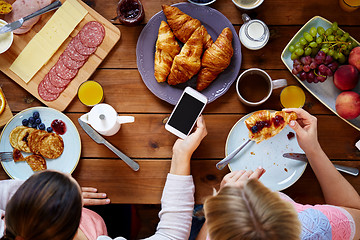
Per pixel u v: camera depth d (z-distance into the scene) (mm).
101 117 1168
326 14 1300
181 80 1236
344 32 1229
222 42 1202
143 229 1721
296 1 1309
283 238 630
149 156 1282
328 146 1268
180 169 1136
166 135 1285
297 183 1257
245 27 1248
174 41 1245
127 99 1301
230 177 1093
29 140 1245
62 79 1287
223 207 686
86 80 1297
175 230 1059
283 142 1248
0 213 1064
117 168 1279
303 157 1225
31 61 1296
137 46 1274
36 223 771
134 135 1290
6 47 1277
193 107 1176
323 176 1141
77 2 1304
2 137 1262
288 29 1302
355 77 1162
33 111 1265
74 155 1263
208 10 1265
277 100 1281
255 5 1272
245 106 1280
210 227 697
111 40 1302
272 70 1294
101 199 1258
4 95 1307
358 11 1287
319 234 995
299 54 1195
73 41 1300
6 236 824
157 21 1277
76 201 816
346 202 1119
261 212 654
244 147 1252
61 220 785
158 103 1297
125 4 1246
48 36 1300
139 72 1288
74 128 1263
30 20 1302
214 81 1270
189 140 1145
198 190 1266
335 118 1271
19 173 1261
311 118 1126
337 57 1189
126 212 1439
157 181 1272
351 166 1257
